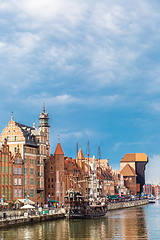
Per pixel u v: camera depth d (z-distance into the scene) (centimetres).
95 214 14900
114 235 10181
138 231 10969
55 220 13662
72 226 12038
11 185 14100
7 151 14012
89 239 9538
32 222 12269
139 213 18225
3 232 10331
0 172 13462
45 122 19612
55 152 17325
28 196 14738
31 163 15838
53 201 16038
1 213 11338
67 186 18925
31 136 16175
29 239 9362
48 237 9781
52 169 17200
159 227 11894
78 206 14488
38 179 16325
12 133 15575
